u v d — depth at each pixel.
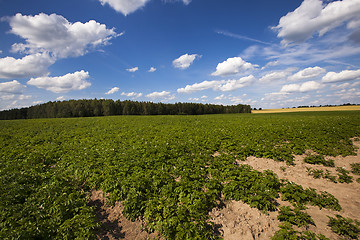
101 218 6.92
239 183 8.21
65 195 7.18
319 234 5.70
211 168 9.94
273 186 8.32
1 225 5.45
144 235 6.21
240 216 6.85
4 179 8.18
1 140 18.03
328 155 11.75
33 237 5.32
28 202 6.73
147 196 7.45
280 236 5.65
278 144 13.96
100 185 8.41
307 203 7.32
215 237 5.98
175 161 10.73
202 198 7.07
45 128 26.20
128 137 17.77
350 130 16.58
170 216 6.34
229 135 17.12
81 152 12.45
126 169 9.22
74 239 5.36
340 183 8.83
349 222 6.08
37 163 11.17
